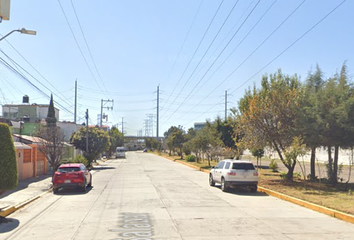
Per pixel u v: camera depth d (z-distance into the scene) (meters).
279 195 17.02
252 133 22.77
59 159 23.67
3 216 12.15
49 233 9.52
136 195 17.45
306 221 11.12
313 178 23.44
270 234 9.25
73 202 15.48
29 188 20.86
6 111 52.81
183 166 46.12
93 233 9.40
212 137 39.84
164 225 10.36
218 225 10.39
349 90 19.31
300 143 20.17
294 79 23.48
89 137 45.78
